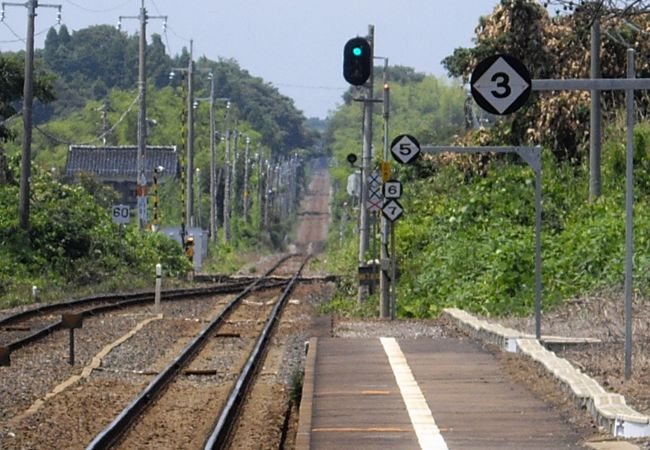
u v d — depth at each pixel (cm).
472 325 4947
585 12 4956
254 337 5594
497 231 7450
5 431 3002
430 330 5319
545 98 8888
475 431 2648
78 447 2834
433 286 7188
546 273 6166
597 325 4700
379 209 7581
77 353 4647
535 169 4178
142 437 3041
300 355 4769
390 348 4294
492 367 3719
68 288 8656
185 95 16050
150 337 5350
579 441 2497
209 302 8006
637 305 5034
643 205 6800
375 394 3209
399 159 5947
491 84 3189
